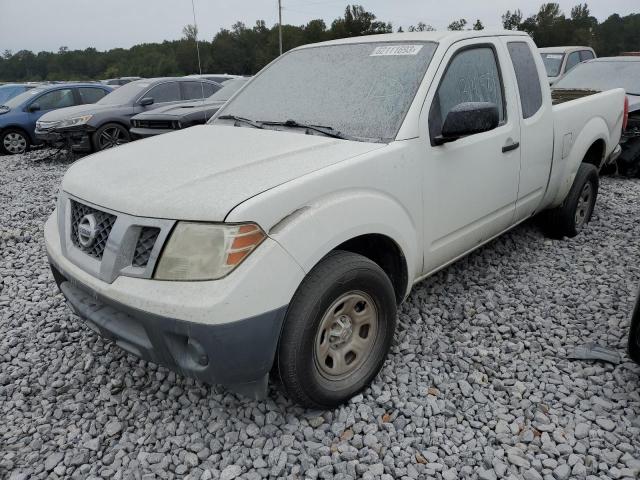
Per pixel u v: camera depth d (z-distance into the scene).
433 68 3.18
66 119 10.38
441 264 3.46
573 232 4.98
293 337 2.38
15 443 2.60
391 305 2.83
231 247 2.19
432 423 2.64
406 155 2.90
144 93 10.97
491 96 3.63
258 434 2.59
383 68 3.33
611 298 3.85
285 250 2.29
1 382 3.07
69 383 3.03
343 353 2.69
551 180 4.40
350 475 2.34
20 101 12.81
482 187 3.51
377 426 2.61
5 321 3.76
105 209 2.47
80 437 2.63
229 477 2.33
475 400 2.82
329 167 2.56
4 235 5.48
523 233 5.10
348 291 2.59
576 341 3.33
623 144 7.27
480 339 3.38
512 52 3.92
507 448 2.48
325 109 3.28
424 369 3.07
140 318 2.28
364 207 2.64
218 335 2.17
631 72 7.99
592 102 4.89
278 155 2.73
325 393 2.59
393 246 2.94
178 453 2.51
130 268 2.33
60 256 2.73
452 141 3.08
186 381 2.99
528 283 4.12
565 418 2.66
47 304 3.96
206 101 9.61
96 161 3.01
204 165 2.64
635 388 2.87
